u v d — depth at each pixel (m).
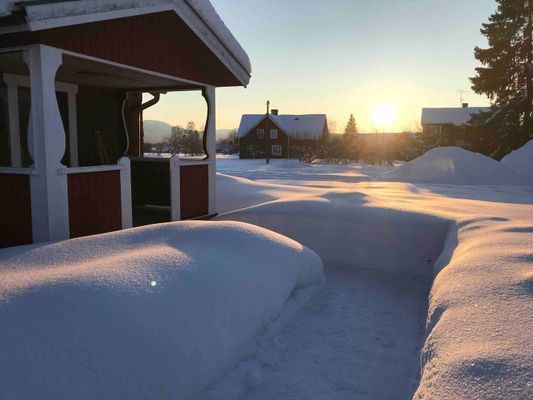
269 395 2.74
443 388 1.92
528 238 3.96
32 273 2.82
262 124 50.81
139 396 2.14
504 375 1.88
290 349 3.31
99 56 5.26
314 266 4.49
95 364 2.12
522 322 2.33
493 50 30.91
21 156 7.38
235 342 2.81
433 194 12.35
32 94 4.51
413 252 5.27
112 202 5.59
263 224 6.20
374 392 2.81
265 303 3.32
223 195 9.80
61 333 2.20
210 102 7.86
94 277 2.68
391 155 38.91
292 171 26.41
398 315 4.02
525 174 18.14
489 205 7.40
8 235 4.88
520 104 29.91
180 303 2.69
